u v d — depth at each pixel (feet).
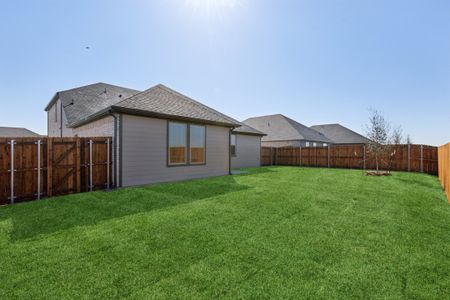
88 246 12.23
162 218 16.78
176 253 11.57
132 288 8.73
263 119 107.14
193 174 36.83
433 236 14.03
